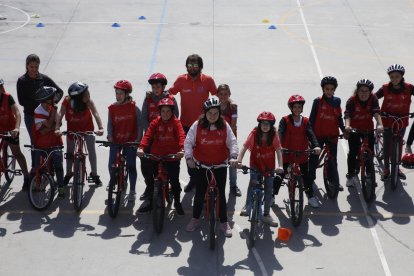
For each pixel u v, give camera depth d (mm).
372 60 14867
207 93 9273
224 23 17219
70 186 9594
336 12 18172
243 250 8023
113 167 8555
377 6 18703
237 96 12852
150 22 17266
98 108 12289
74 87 8750
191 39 16031
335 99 8930
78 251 7992
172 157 8047
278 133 8539
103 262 7777
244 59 14828
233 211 8961
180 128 8219
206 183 8070
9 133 8914
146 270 7617
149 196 8820
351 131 8852
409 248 8094
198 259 7840
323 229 8508
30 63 9125
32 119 9586
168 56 14969
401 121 9484
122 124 8797
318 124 9016
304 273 7586
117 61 14648
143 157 8391
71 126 9094
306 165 8789
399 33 16594
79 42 15781
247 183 9766
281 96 12906
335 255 7941
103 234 8367
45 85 9445
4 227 8500
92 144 9258
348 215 8875
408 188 9586
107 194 9391
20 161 9336
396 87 9430
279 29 16812
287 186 9109
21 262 7773
